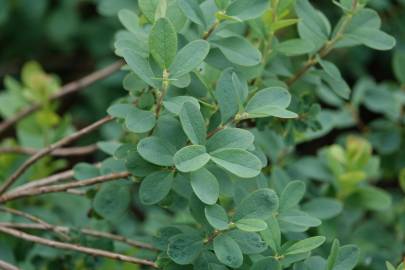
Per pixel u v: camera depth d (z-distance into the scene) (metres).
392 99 0.80
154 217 0.74
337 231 0.71
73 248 0.58
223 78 0.54
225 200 0.64
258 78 0.60
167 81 0.53
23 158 0.77
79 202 0.72
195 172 0.52
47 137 0.79
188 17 0.55
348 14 0.60
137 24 0.59
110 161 0.60
